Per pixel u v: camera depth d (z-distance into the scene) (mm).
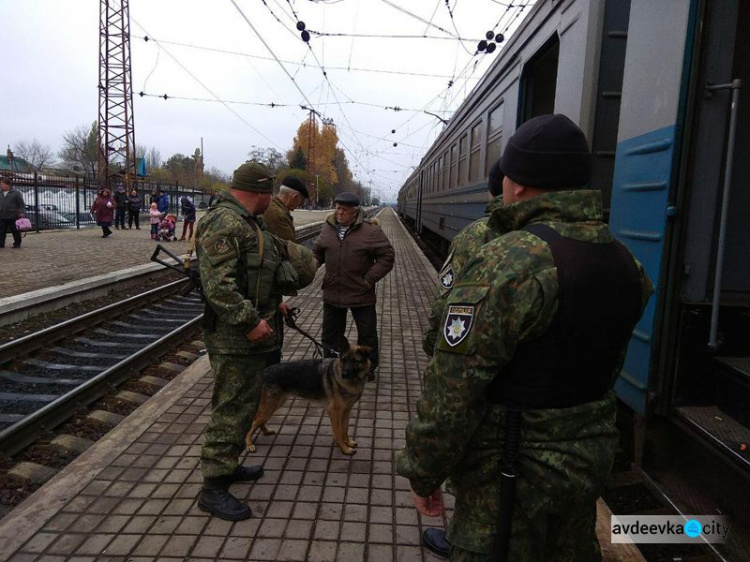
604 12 4082
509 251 1452
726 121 2924
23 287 8820
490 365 1424
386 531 2783
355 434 3965
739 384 2912
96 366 5660
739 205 3174
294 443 3801
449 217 12492
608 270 1492
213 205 2887
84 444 4008
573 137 1551
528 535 1531
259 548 2619
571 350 1447
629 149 3445
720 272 2785
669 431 3258
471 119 9750
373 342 4953
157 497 3029
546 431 1479
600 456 1517
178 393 4559
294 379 3654
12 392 4898
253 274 2859
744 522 2613
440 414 1465
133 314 8023
